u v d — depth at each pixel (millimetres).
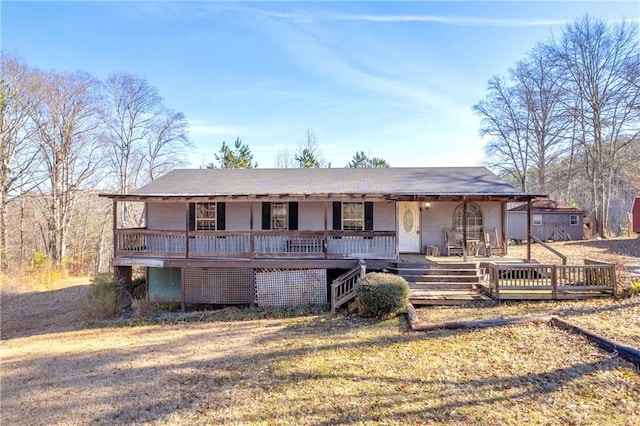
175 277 13836
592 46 25094
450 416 4258
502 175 33125
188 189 13266
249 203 14367
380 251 11953
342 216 14141
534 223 25094
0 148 23281
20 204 28047
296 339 7820
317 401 4871
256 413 4676
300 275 12008
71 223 31516
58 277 21578
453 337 7062
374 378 5477
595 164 26438
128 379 6246
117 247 12625
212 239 12680
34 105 24797
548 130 28078
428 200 12133
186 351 7664
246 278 12461
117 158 29906
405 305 8969
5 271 21938
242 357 6926
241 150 28141
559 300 9570
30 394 5941
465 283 10812
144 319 11289
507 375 5238
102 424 4734
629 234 26562
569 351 5934
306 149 37062
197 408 4938
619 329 6938
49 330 11445
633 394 4480
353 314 9742
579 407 4270
